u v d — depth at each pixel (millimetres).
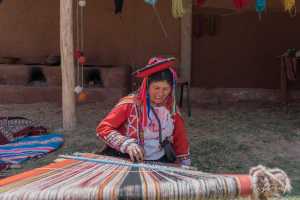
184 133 2375
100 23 8828
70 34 5820
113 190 1370
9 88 8016
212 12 8805
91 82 8297
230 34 8891
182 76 8680
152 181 1496
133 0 8797
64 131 5863
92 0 8773
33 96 8062
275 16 8820
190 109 7609
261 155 4789
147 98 2238
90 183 1479
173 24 8805
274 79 8992
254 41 8906
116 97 8062
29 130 5590
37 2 8789
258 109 7762
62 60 5863
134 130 2252
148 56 8914
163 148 2307
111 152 2258
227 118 6891
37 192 1363
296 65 8312
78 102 7930
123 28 8859
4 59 8523
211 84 9031
